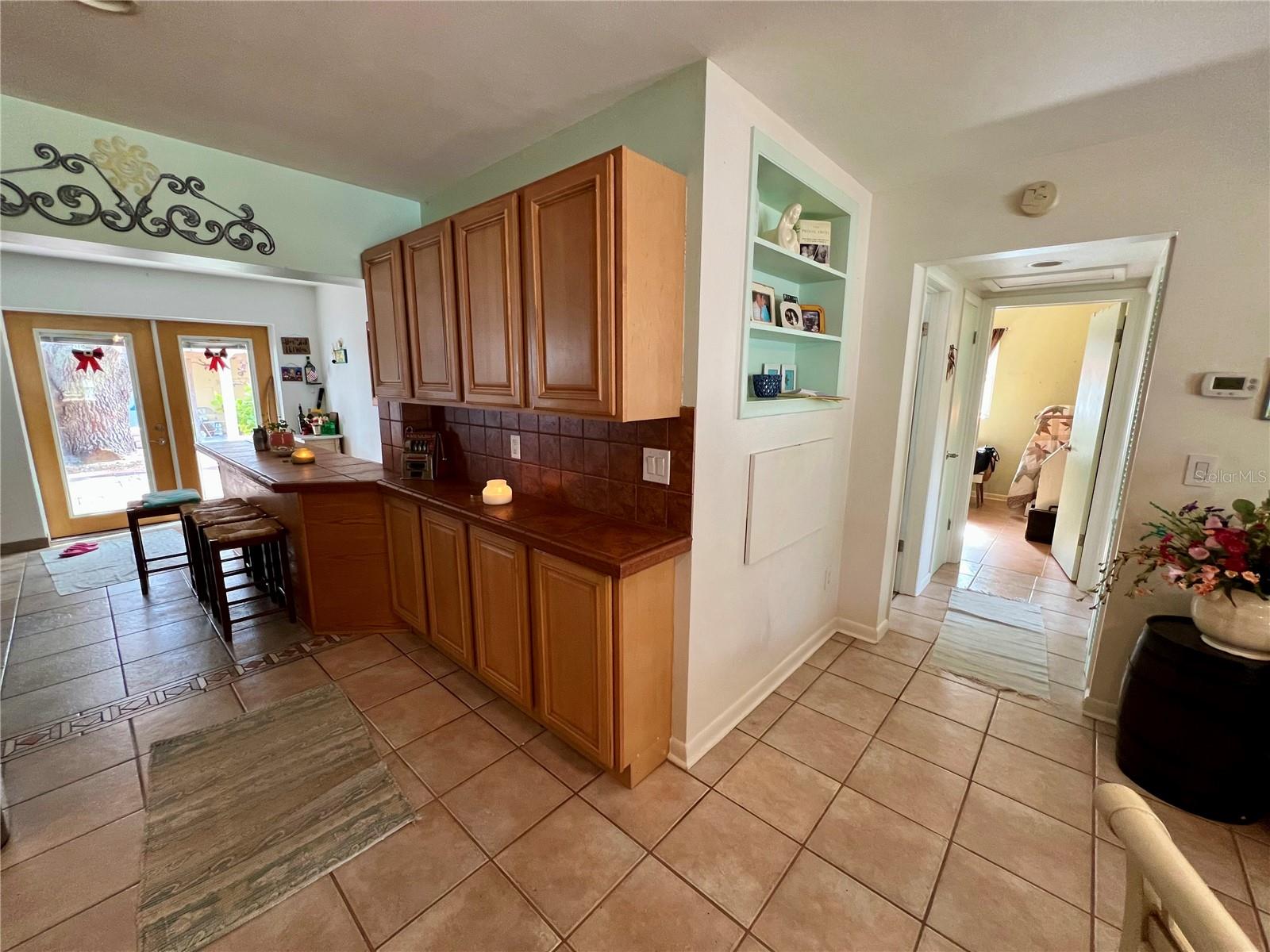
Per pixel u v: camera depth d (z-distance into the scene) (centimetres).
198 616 312
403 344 248
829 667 262
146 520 509
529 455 240
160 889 146
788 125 191
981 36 139
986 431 608
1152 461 201
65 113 188
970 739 209
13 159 181
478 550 217
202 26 139
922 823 169
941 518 388
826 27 138
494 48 149
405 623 287
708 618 194
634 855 157
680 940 134
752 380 210
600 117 187
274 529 289
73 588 353
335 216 258
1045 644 287
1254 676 161
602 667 173
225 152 223
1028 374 573
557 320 172
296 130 203
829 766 194
